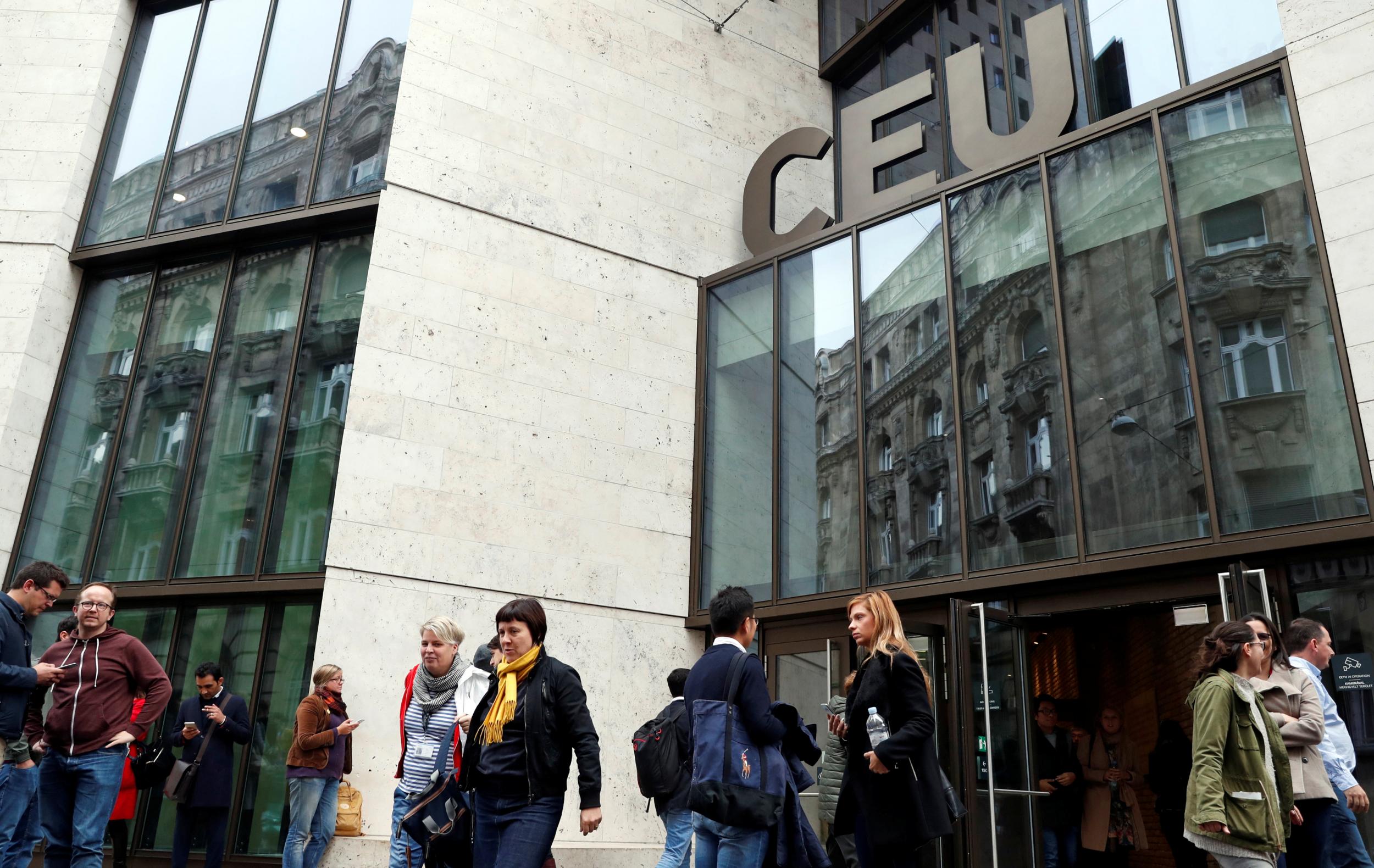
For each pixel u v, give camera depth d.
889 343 10.39
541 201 11.20
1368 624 6.89
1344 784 5.34
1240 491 7.59
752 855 4.59
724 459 11.48
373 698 8.95
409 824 4.83
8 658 5.55
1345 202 7.53
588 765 4.54
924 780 4.87
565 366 10.91
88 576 10.52
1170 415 8.10
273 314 10.96
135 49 12.56
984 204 9.95
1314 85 7.89
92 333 11.53
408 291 10.12
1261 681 5.15
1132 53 10.06
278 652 9.61
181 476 10.65
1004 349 9.38
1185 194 8.46
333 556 9.09
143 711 5.95
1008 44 12.08
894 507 9.86
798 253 11.52
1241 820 4.46
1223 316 8.00
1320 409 7.36
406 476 9.65
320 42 11.78
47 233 11.40
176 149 11.95
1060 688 12.65
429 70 10.87
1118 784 9.49
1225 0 9.20
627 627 10.57
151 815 9.27
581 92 11.88
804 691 10.15
